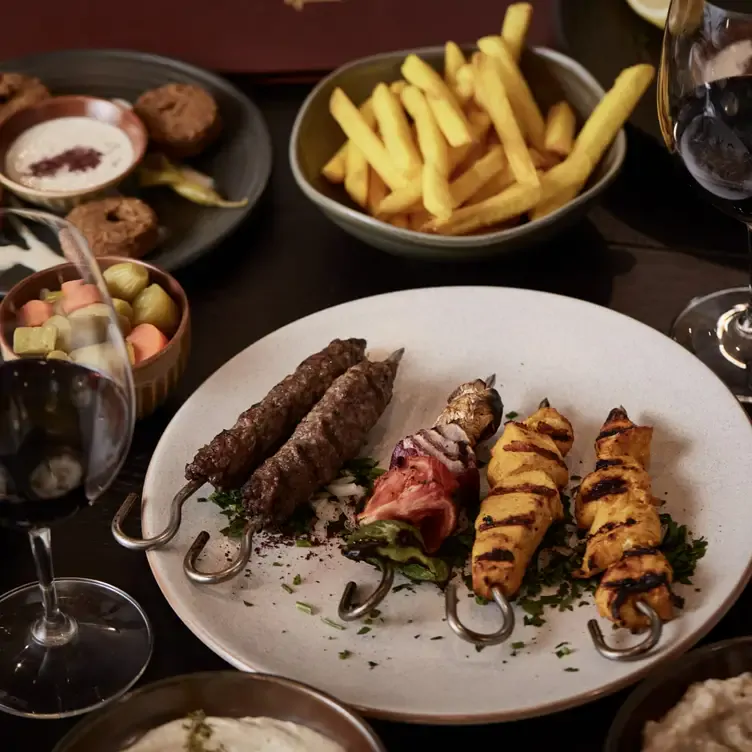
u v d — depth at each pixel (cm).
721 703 85
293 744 85
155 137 169
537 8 198
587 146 150
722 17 119
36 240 127
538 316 135
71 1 209
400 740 96
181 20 202
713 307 142
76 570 111
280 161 174
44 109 174
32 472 90
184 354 130
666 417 121
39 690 98
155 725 87
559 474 111
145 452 126
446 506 105
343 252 156
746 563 102
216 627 99
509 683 94
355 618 99
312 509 114
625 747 83
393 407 127
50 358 96
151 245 153
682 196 161
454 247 140
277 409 117
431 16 200
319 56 191
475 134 152
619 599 95
